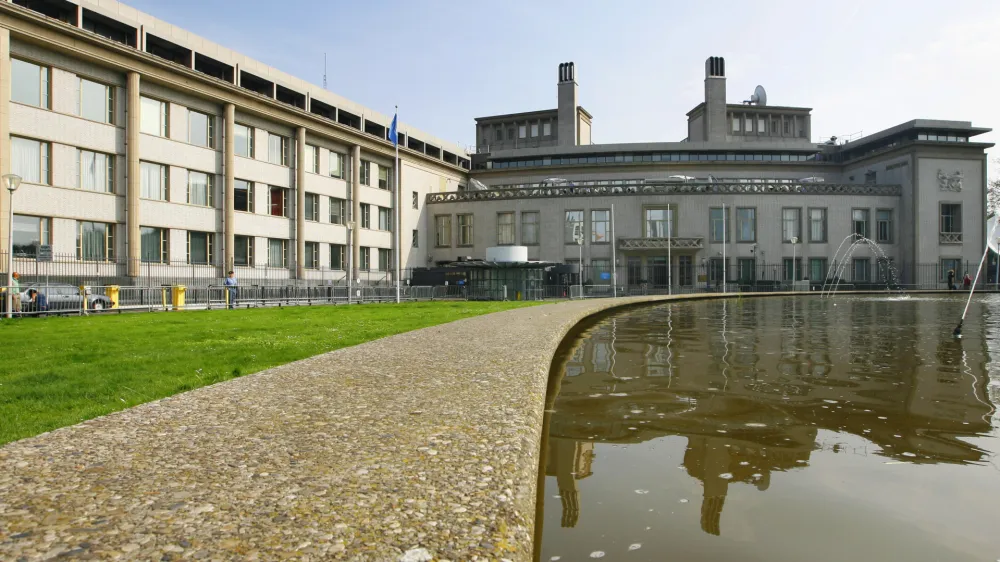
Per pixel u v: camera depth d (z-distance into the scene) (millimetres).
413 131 63312
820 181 64125
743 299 40781
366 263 57000
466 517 2715
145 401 6191
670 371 8789
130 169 35438
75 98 33312
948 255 61156
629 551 3049
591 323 18312
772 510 3566
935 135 62969
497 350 8758
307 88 49062
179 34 38719
